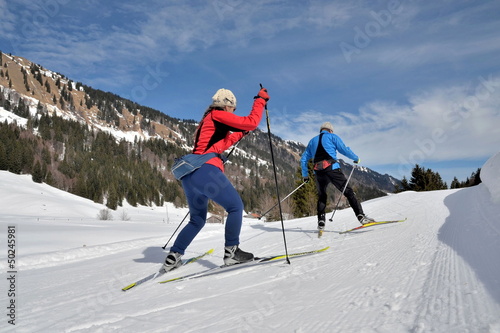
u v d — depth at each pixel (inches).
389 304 51.1
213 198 98.7
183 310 61.1
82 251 210.7
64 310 69.7
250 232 237.1
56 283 108.2
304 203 1131.9
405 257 85.0
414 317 44.3
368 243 119.0
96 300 76.9
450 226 125.5
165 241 260.1
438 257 78.3
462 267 65.8
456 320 41.0
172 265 105.7
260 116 102.3
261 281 80.7
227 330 48.7
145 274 110.7
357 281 68.6
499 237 85.0
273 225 284.2
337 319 47.9
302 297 62.4
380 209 254.4
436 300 49.4
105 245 229.1
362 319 46.6
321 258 101.7
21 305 77.0
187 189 103.1
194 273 98.8
